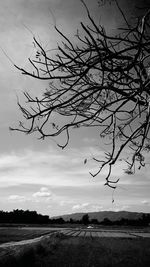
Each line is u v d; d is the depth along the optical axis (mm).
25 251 19016
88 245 35750
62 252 26953
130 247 34438
